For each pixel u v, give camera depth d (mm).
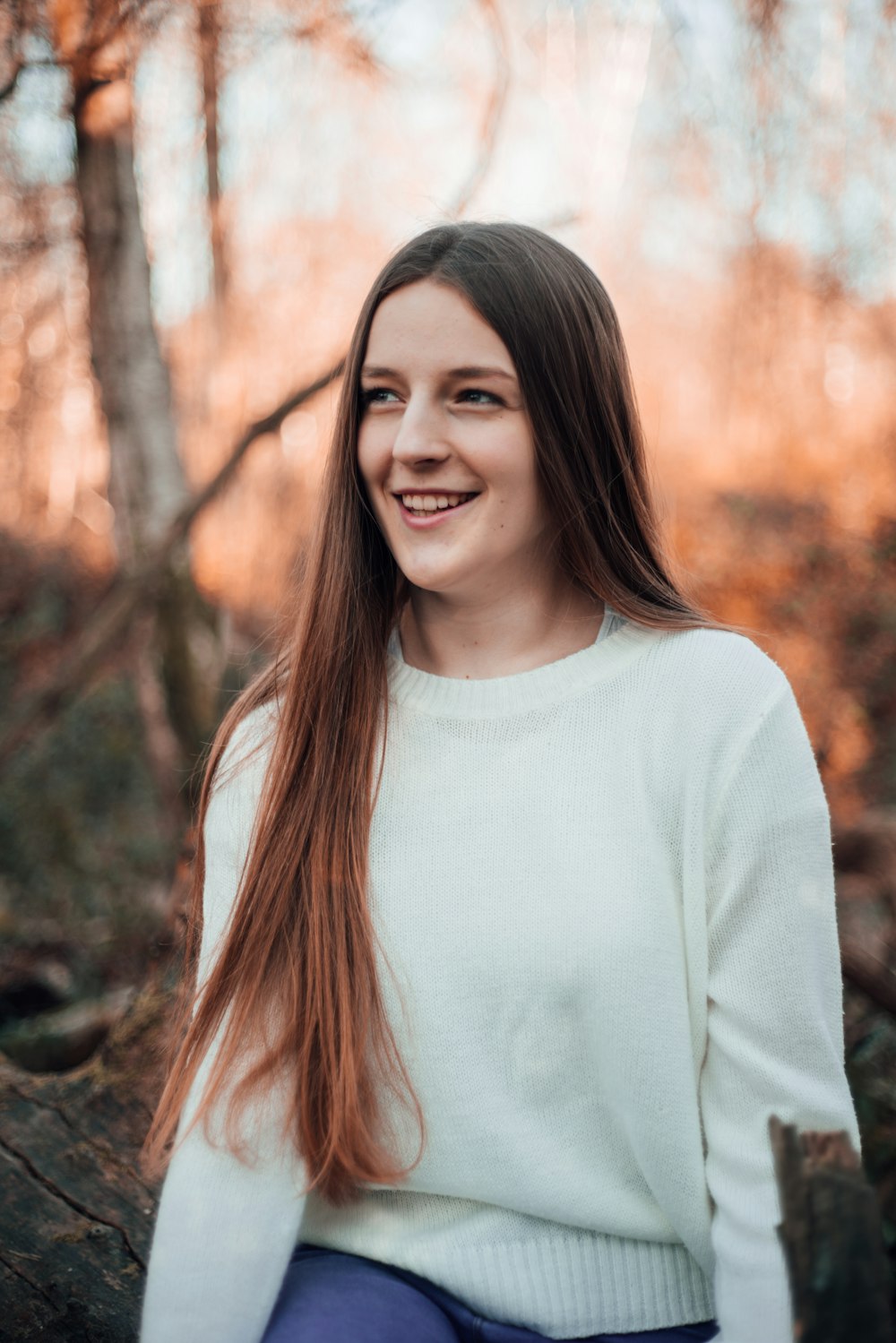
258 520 5664
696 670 1227
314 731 1294
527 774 1228
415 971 1206
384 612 1365
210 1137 1215
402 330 1224
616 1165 1208
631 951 1157
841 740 5227
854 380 6105
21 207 3441
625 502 1341
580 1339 1213
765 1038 1165
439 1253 1229
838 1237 1096
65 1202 1732
